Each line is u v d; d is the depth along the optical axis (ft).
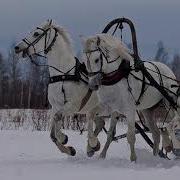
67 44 37.50
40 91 162.40
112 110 34.86
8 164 33.65
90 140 38.29
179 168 29.94
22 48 37.19
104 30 36.52
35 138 53.98
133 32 35.47
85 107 38.09
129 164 32.32
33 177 26.55
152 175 27.07
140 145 48.37
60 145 37.01
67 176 26.89
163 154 39.09
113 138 36.17
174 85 38.50
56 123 36.76
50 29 37.29
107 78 34.09
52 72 37.14
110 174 27.71
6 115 83.87
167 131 39.37
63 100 36.68
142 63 35.19
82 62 37.47
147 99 36.96
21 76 184.75
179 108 37.52
